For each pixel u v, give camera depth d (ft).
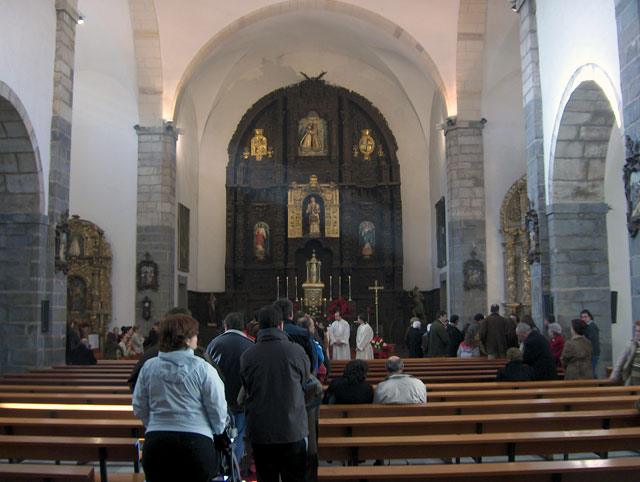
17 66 44.11
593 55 40.40
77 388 32.07
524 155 75.51
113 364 49.55
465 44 75.66
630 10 33.09
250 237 102.37
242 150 103.35
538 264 48.06
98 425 21.49
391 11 77.05
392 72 94.17
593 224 46.44
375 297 98.37
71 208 79.36
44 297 47.37
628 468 16.07
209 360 15.58
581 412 22.76
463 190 75.15
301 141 103.40
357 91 103.86
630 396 25.80
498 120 76.02
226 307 98.12
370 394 24.93
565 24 44.70
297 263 102.01
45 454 19.65
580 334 33.50
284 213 102.12
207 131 100.94
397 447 19.51
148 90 79.00
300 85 103.60
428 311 98.53
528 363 33.24
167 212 78.69
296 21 88.53
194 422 13.87
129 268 78.23
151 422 13.96
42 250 47.19
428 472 15.94
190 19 77.15
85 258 77.25
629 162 33.01
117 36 77.00
